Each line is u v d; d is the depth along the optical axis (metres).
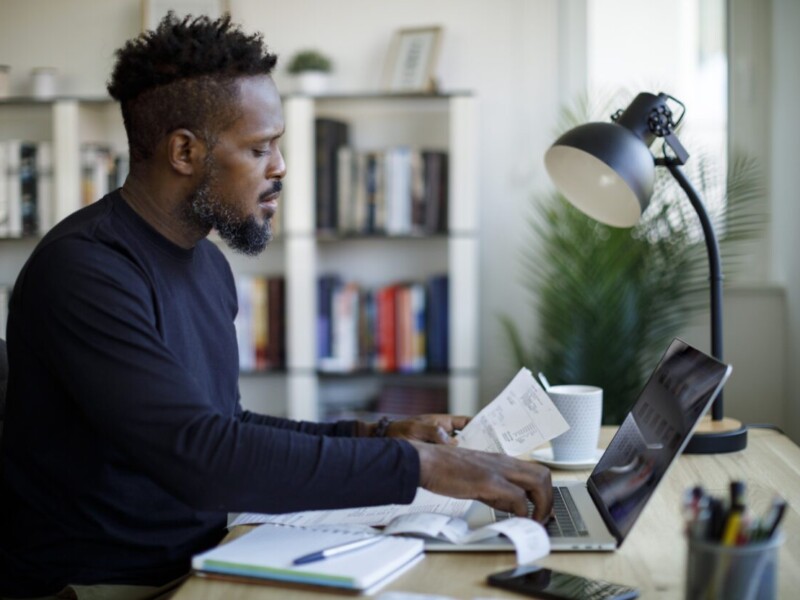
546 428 1.42
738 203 3.02
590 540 1.15
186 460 1.12
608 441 1.76
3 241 3.51
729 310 3.17
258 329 3.35
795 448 1.70
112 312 1.19
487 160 3.37
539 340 3.15
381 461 1.15
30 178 3.29
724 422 1.75
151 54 1.33
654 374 1.39
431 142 3.41
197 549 1.40
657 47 3.28
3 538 1.35
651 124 1.73
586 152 1.67
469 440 1.43
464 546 1.15
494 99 3.35
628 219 1.77
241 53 1.34
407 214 3.27
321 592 1.02
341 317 3.32
